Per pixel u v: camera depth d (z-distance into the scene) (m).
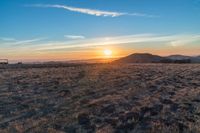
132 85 26.33
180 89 23.58
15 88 25.17
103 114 14.53
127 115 14.20
